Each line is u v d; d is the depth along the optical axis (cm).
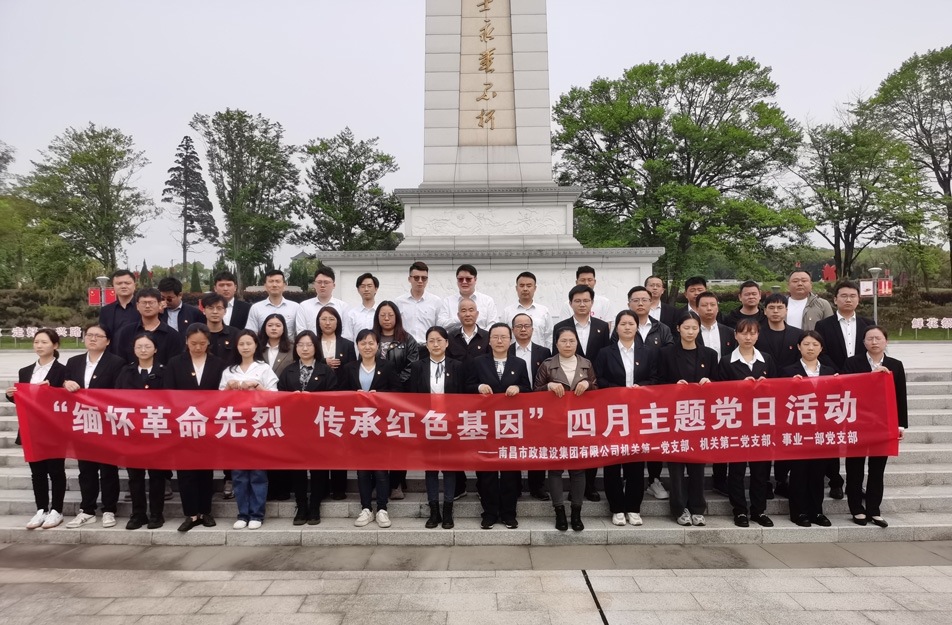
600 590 404
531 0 1069
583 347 575
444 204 1029
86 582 425
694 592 400
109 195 3241
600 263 949
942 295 2753
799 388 505
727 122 2489
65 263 3128
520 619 365
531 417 506
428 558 466
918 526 499
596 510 543
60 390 520
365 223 3406
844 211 2789
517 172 1053
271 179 3406
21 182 3097
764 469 507
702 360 522
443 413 509
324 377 535
